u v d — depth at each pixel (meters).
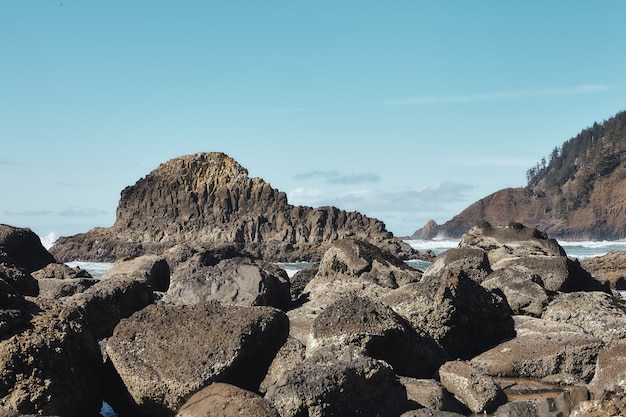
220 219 129.12
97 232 129.88
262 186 131.75
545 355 15.60
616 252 48.44
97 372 13.81
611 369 12.62
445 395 13.16
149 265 26.48
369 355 13.71
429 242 177.00
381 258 25.33
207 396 11.84
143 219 131.50
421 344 15.14
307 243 120.12
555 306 18.31
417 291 17.02
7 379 12.45
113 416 13.99
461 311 16.83
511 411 12.52
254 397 11.52
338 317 14.36
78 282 23.16
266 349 14.05
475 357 16.31
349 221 123.12
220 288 19.92
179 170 135.50
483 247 31.59
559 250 31.11
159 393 12.90
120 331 13.88
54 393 12.59
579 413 11.99
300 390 11.70
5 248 28.78
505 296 19.09
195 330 13.73
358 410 12.03
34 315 13.63
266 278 20.16
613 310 17.70
